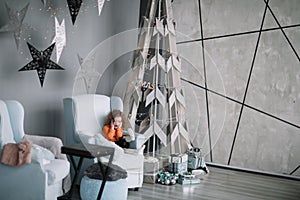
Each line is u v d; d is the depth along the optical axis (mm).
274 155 5203
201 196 4156
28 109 4145
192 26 5645
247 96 5344
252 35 5281
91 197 3602
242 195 4262
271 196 4281
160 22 3793
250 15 5281
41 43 4195
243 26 5328
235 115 5430
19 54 3973
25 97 4098
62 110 4578
